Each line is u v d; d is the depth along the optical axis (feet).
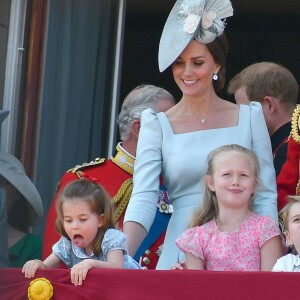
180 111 62.85
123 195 70.03
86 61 80.12
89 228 57.77
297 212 56.90
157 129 62.23
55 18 79.20
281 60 103.55
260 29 103.19
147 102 69.97
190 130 62.08
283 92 70.44
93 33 80.43
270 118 70.59
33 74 78.64
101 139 80.53
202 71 61.98
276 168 67.26
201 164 61.05
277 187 62.95
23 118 78.48
